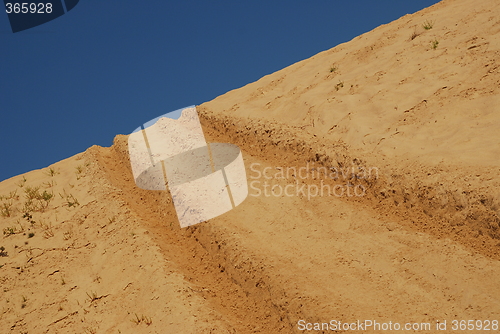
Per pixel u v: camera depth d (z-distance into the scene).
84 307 6.59
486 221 5.70
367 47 12.00
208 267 6.86
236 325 5.61
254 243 6.61
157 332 5.46
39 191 10.42
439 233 6.08
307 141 8.66
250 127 10.06
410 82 9.29
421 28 11.36
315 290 5.49
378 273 5.63
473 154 6.68
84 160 11.66
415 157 7.18
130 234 7.69
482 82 8.24
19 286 7.45
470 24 10.30
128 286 6.57
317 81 11.44
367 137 8.16
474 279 5.18
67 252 7.98
